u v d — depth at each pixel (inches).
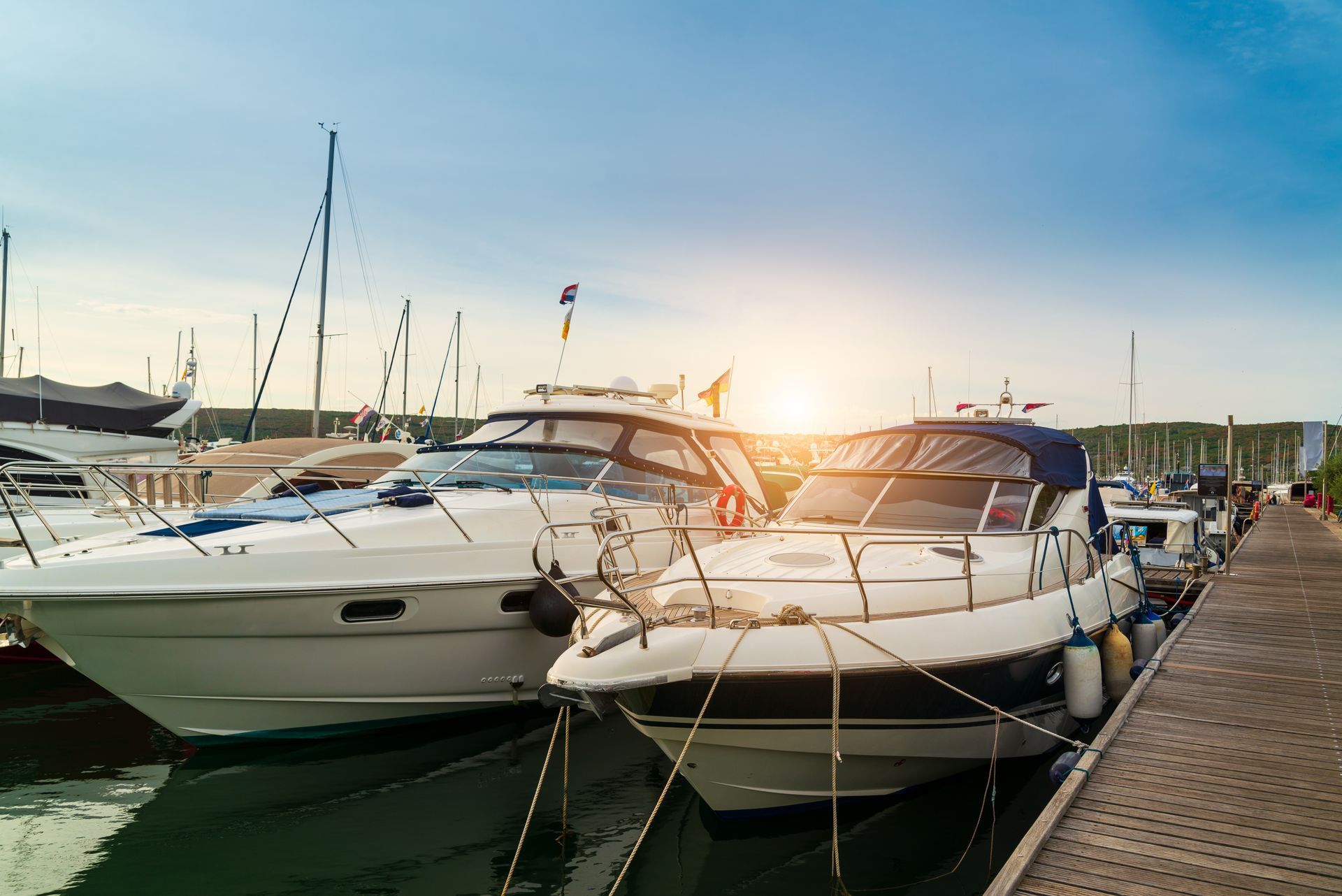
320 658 232.4
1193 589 434.0
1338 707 221.0
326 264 875.4
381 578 233.3
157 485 422.0
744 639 173.6
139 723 268.5
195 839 195.5
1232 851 141.6
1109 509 487.2
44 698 293.0
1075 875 134.3
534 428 323.9
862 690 176.6
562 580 249.8
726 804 187.9
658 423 327.6
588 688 159.9
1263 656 278.8
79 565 211.8
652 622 179.9
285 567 223.6
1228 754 186.2
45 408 458.9
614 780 227.3
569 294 399.2
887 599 193.8
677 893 172.6
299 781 225.5
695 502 321.7
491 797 217.2
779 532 187.8
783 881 175.9
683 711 173.3
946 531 237.5
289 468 247.4
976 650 189.9
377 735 252.4
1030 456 254.5
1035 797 214.5
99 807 211.6
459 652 250.8
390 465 455.8
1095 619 239.9
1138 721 209.5
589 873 181.2
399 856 188.5
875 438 283.4
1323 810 157.4
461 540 249.4
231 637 222.4
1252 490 1325.0
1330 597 406.6
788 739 178.4
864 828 197.2
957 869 179.9
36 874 180.7
